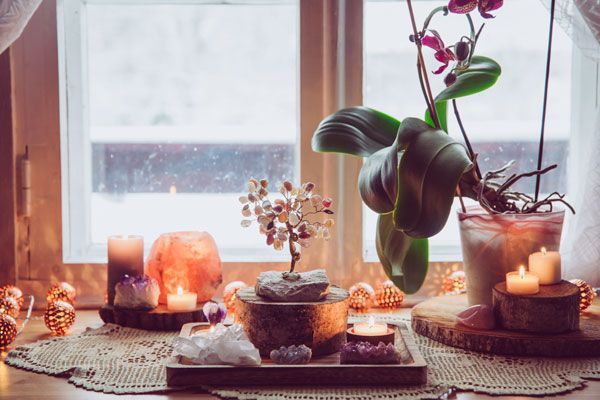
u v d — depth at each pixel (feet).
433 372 3.80
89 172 5.45
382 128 4.62
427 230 4.03
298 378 3.65
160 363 3.94
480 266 4.42
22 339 4.43
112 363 3.94
